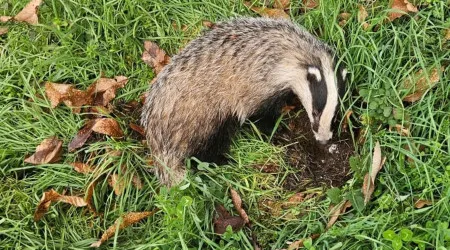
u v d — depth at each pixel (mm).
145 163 2883
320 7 2990
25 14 3070
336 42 2967
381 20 2906
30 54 3023
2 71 3008
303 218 2773
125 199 2816
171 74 2898
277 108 2971
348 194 2730
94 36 3062
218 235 2734
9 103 2959
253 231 2768
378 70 2867
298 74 2859
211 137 2912
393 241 2592
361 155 2830
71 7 3088
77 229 2812
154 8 3096
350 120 2908
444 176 2682
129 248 2734
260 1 3105
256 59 2896
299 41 2887
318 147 2918
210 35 2934
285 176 2883
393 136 2777
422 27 2912
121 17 3080
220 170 2867
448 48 2875
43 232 2795
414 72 2852
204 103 2889
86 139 2902
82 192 2842
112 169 2846
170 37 3068
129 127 2959
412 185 2727
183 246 2637
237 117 2945
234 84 2898
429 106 2770
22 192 2828
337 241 2680
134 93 3014
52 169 2871
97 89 2984
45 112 2959
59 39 3062
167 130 2881
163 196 2742
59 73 3010
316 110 2820
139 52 3064
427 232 2625
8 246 2756
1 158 2879
